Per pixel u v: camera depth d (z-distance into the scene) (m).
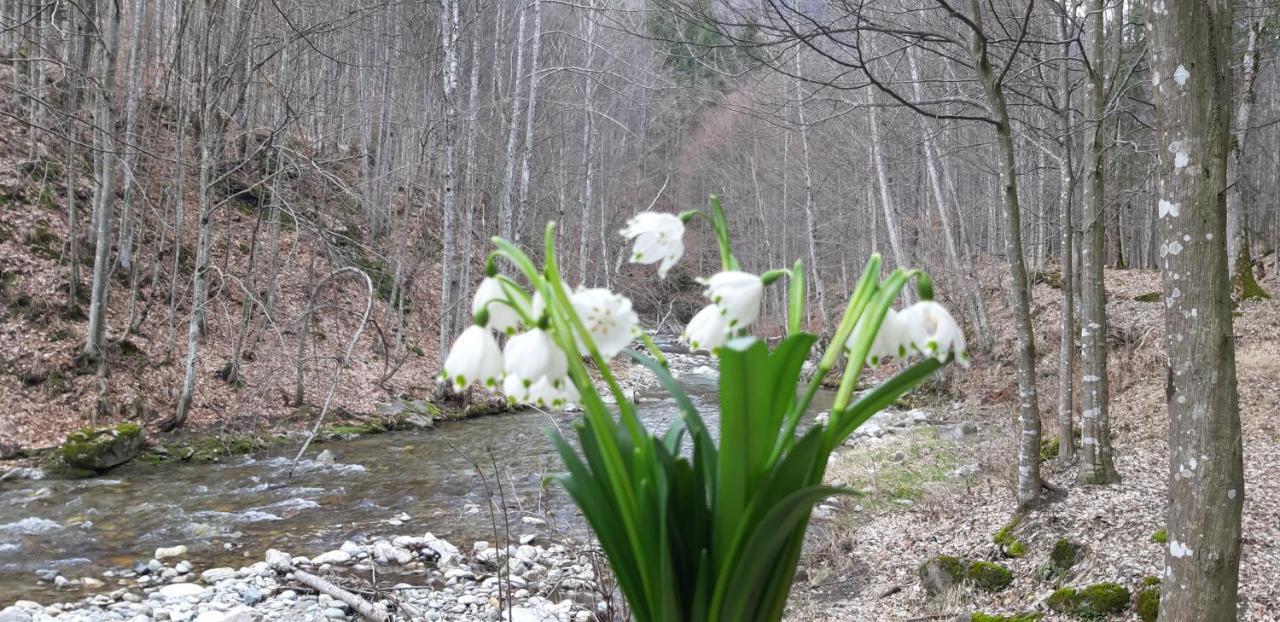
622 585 1.17
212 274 13.23
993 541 5.14
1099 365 5.62
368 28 14.87
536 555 6.18
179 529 6.82
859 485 7.45
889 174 18.09
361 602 5.03
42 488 7.81
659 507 1.09
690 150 27.97
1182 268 2.61
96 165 11.70
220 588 5.39
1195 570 2.61
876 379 14.57
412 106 16.55
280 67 13.66
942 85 8.07
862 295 1.14
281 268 14.45
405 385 13.09
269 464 9.23
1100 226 5.68
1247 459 6.44
